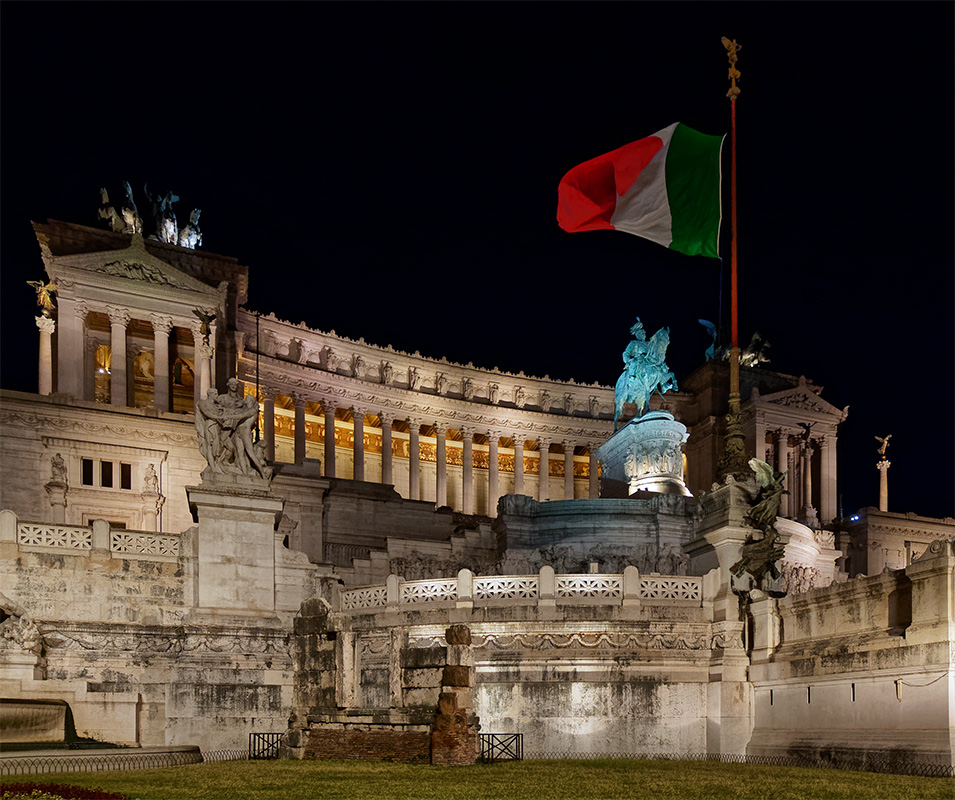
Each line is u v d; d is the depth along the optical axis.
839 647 27.11
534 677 31.06
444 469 98.44
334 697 29.69
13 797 16.41
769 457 103.94
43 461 55.34
